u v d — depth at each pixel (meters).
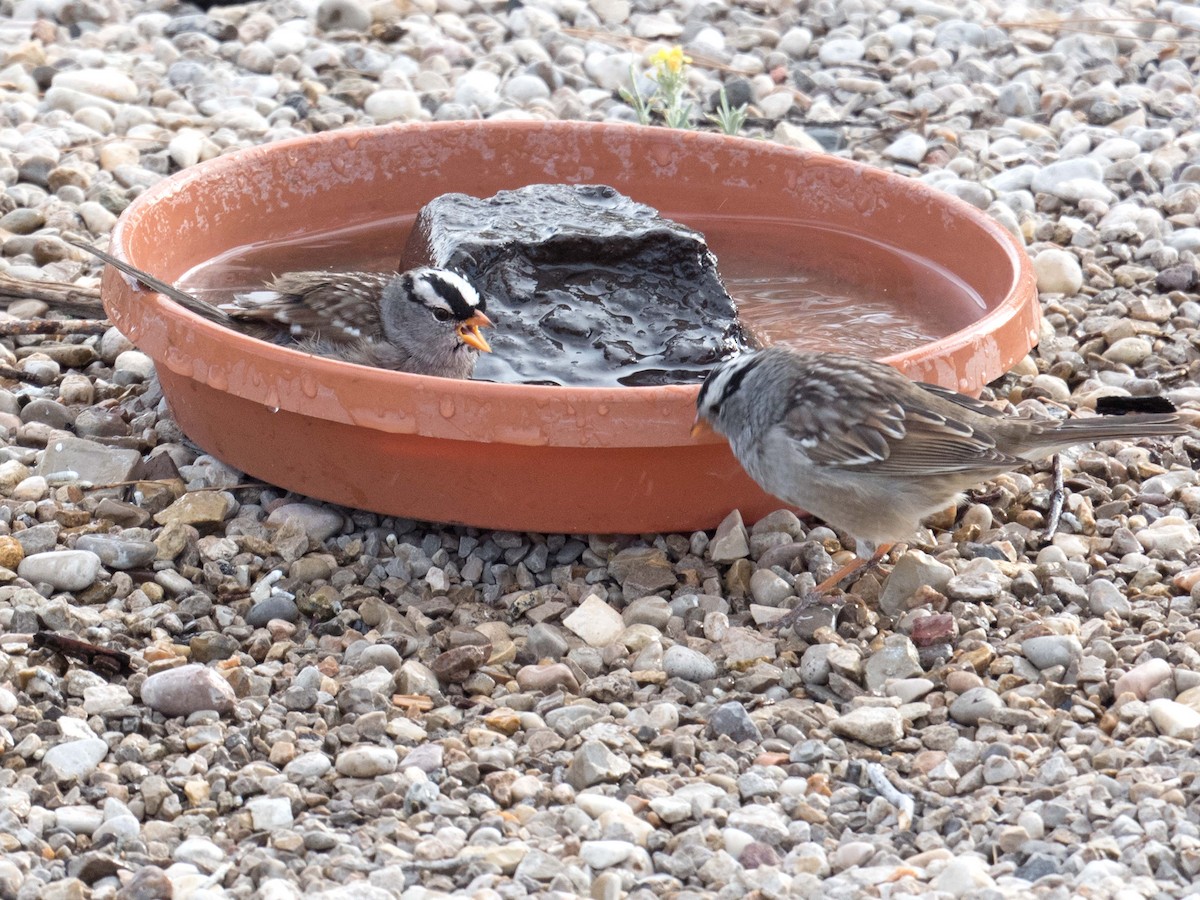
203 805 3.94
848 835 3.86
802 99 9.02
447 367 5.48
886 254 6.57
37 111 8.33
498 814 3.89
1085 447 6.00
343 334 5.39
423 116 8.60
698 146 6.86
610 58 9.13
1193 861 3.65
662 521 5.04
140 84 8.71
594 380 5.64
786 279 6.53
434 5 9.93
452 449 4.79
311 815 3.89
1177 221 7.73
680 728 4.30
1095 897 3.48
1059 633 4.69
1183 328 6.86
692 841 3.77
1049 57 9.44
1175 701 4.39
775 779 4.06
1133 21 9.88
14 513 5.17
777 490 4.69
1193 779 3.98
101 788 3.96
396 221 6.83
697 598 4.89
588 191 6.39
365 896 3.48
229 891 3.59
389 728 4.27
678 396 4.66
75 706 4.29
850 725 4.25
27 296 6.57
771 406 4.60
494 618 4.86
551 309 5.86
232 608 4.82
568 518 4.96
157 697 4.30
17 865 3.61
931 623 4.72
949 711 4.42
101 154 7.84
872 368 4.65
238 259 6.41
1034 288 5.56
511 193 6.34
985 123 8.83
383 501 5.02
